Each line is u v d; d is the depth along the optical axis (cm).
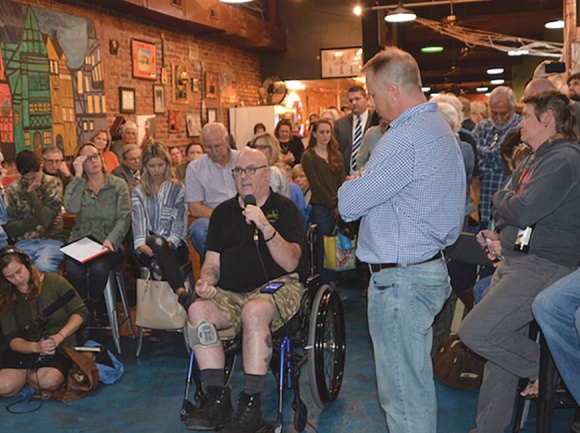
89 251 470
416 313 252
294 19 1202
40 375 385
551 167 278
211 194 499
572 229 284
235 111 1082
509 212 287
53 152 591
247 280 353
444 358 395
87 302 476
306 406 373
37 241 507
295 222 354
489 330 287
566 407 300
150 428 352
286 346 324
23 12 625
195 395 338
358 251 264
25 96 627
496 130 502
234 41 1075
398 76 249
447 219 248
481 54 1975
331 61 1192
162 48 895
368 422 351
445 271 259
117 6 762
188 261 489
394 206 249
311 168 571
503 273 298
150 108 870
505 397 302
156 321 438
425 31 1595
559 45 1491
